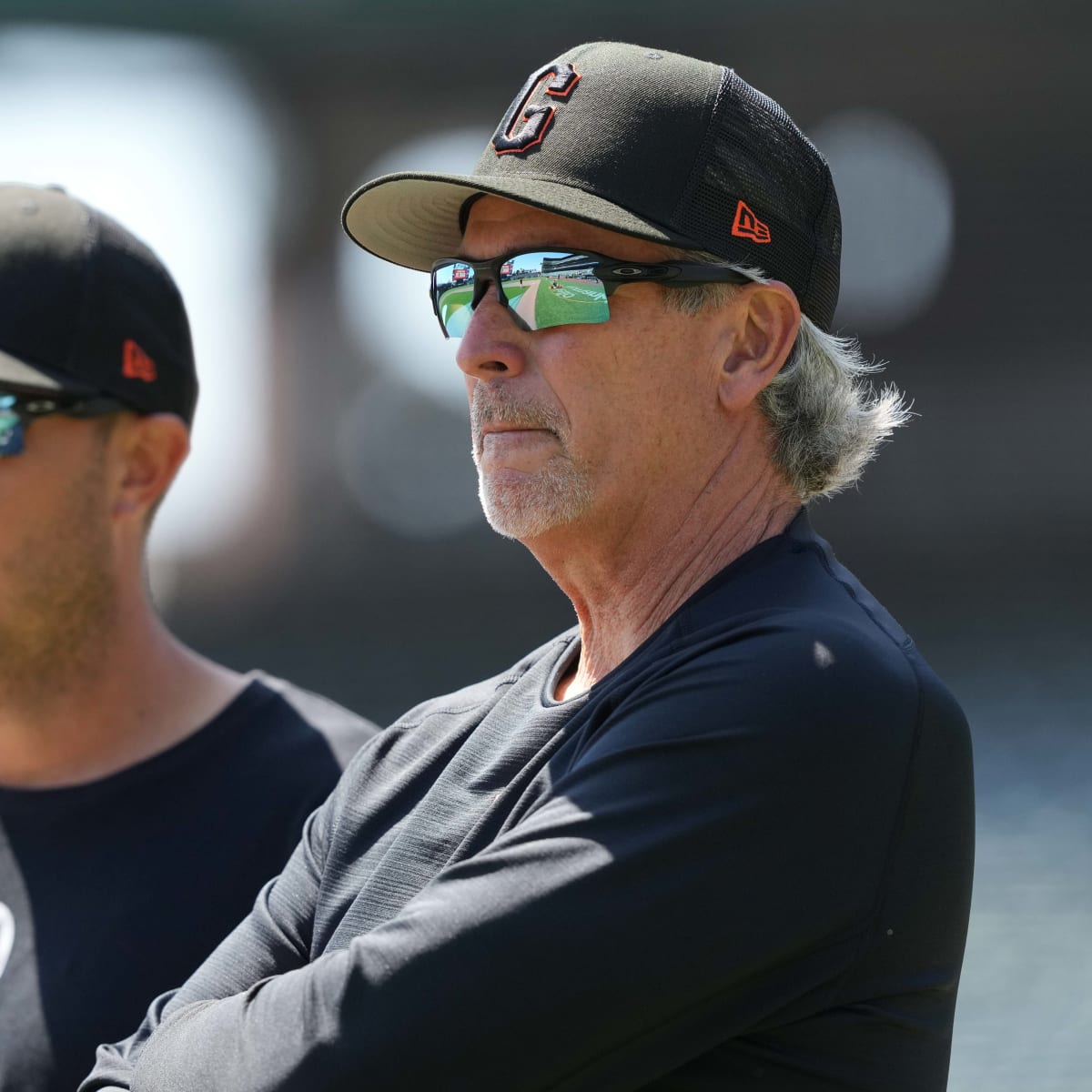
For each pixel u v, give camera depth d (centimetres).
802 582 677
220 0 4991
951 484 5303
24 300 878
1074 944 1967
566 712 668
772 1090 590
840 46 5269
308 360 5519
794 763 588
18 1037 836
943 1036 631
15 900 876
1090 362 5419
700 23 5084
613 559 718
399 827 692
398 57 5234
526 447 700
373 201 767
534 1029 561
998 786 2789
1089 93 5366
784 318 709
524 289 695
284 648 4731
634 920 568
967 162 5478
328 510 5450
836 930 589
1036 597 4706
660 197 680
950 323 5516
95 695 906
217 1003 638
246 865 877
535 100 708
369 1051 565
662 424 698
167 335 943
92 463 897
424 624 4947
